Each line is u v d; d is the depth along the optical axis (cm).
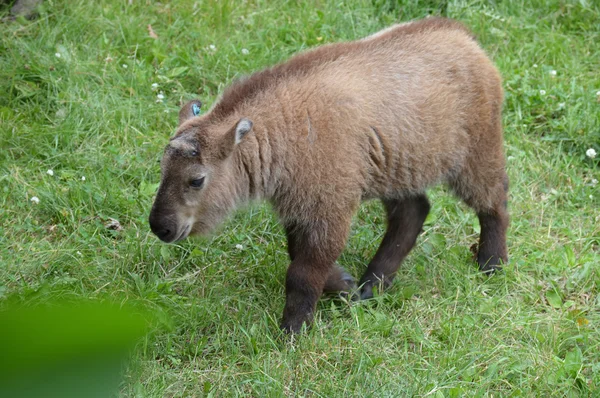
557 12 1446
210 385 704
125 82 1206
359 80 799
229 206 779
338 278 864
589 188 1084
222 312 813
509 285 894
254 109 774
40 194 997
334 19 1380
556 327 798
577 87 1252
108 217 979
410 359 752
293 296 795
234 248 945
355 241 978
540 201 1077
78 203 994
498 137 903
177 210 741
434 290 891
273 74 798
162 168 746
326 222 784
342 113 776
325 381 706
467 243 1002
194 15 1377
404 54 835
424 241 977
